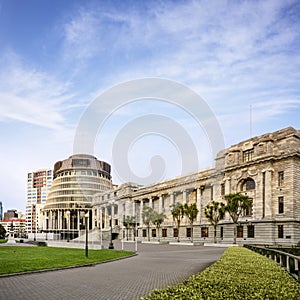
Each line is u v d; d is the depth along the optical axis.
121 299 15.23
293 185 73.50
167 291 9.27
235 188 85.19
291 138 75.88
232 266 16.17
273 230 74.56
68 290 17.36
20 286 18.38
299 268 15.06
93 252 45.81
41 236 121.44
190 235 96.25
